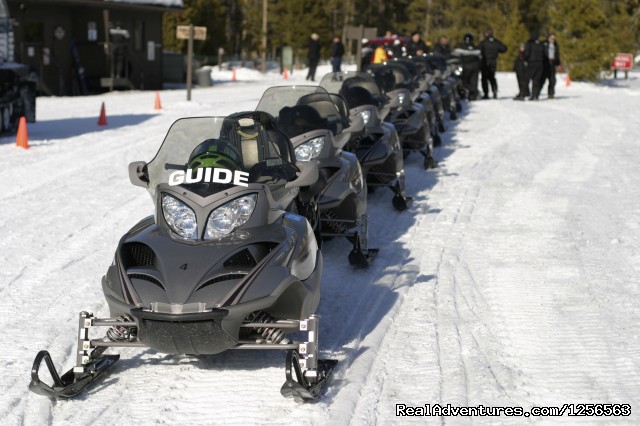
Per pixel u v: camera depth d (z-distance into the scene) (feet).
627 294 33.22
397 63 74.79
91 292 33.37
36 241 41.04
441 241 41.91
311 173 27.48
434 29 356.79
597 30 172.24
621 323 29.76
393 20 360.89
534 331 28.96
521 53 121.39
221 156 25.84
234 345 23.67
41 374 25.04
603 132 84.02
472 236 42.93
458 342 27.91
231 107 113.29
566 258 38.73
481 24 300.20
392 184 48.70
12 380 24.56
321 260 28.04
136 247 25.32
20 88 78.38
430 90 83.10
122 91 155.02
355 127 41.04
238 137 27.78
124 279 23.89
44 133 81.25
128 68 158.40
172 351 23.67
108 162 64.23
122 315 24.53
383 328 29.22
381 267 37.35
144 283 23.58
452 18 317.01
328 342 27.81
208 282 23.34
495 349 27.17
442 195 53.26
